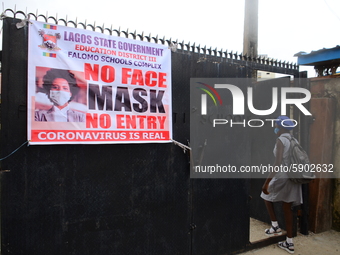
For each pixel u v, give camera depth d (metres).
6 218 2.41
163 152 3.14
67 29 2.57
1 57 2.41
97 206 2.79
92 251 2.78
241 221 3.76
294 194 3.74
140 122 2.94
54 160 2.59
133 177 2.97
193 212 3.37
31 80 2.44
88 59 2.66
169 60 3.12
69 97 2.58
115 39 2.79
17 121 2.43
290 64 4.33
